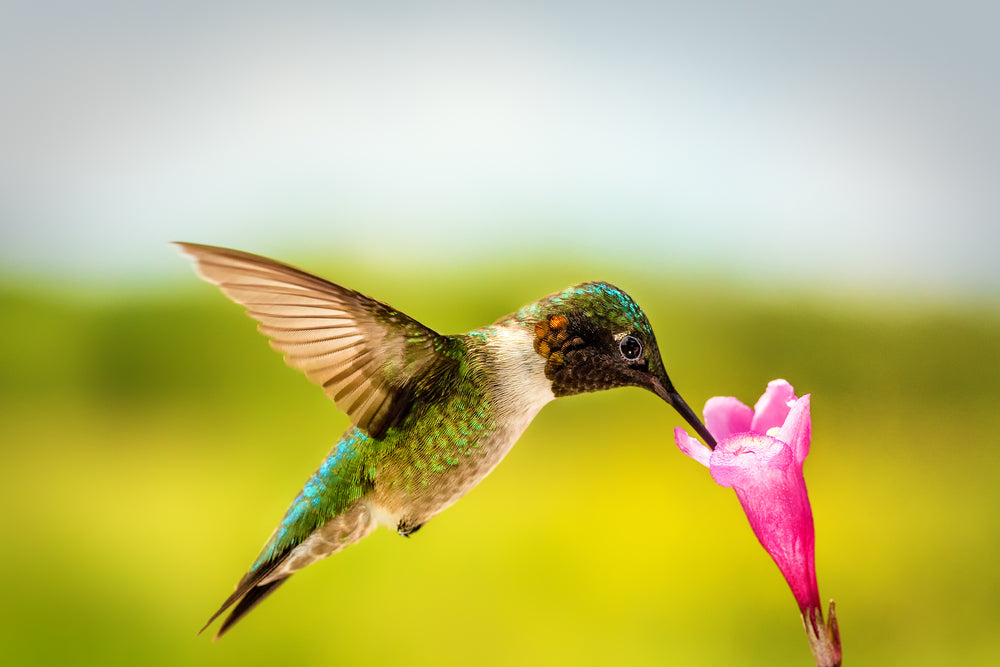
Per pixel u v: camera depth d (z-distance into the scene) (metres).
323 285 0.84
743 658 1.04
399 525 0.86
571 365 0.85
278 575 0.86
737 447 0.80
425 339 0.85
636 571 1.08
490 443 0.85
